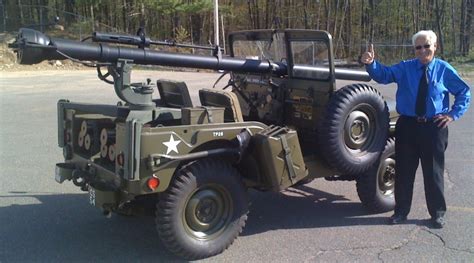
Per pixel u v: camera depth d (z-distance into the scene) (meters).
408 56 39.06
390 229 5.24
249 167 4.77
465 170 7.65
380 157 5.41
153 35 38.88
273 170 4.54
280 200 6.23
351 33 43.16
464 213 5.74
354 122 4.98
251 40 6.00
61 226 5.25
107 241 4.89
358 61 6.12
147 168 3.99
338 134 4.86
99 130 4.66
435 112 5.12
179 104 5.23
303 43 5.32
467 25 46.12
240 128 4.48
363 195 5.61
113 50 4.40
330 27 42.84
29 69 25.03
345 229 5.25
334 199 6.28
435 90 5.09
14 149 8.59
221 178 4.38
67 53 4.20
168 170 4.10
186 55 4.88
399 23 45.72
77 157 4.96
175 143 4.10
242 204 4.55
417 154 5.32
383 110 5.14
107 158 4.47
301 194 6.47
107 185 4.30
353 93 4.94
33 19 39.72
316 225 5.36
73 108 5.11
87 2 39.12
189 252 4.31
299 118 5.52
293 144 4.64
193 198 4.30
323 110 5.20
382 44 41.09
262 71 5.44
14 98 15.04
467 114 12.88
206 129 4.27
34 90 17.12
